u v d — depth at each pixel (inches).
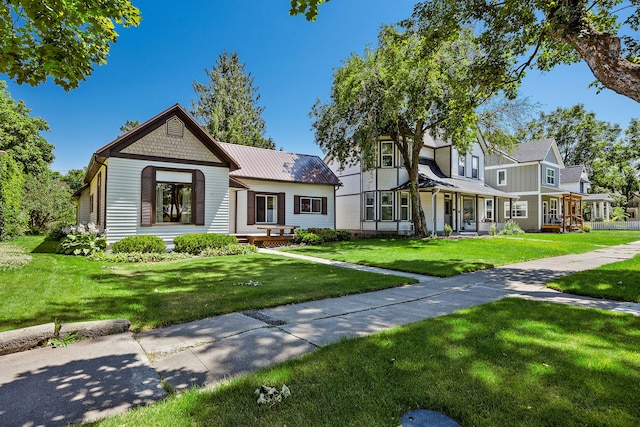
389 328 157.0
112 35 212.5
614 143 1578.5
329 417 83.8
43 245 519.5
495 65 335.6
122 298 205.2
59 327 141.8
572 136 1621.6
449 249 517.3
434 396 93.1
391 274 312.2
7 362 119.2
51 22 172.1
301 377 104.6
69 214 935.0
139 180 451.5
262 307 194.9
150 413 86.2
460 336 140.9
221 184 519.8
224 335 148.0
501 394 94.2
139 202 450.6
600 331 149.0
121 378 107.3
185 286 246.7
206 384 103.5
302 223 708.7
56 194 917.2
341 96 602.2
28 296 201.8
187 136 490.6
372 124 611.5
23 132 1003.3
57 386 101.7
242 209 636.7
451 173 858.8
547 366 111.8
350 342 134.5
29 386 101.5
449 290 249.6
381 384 99.9
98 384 103.2
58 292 214.7
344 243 626.2
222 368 115.2
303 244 608.7
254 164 678.5
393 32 522.0
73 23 184.7
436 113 624.1
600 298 221.0
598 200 1310.3
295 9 154.6
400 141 767.7
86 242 415.5
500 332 146.3
